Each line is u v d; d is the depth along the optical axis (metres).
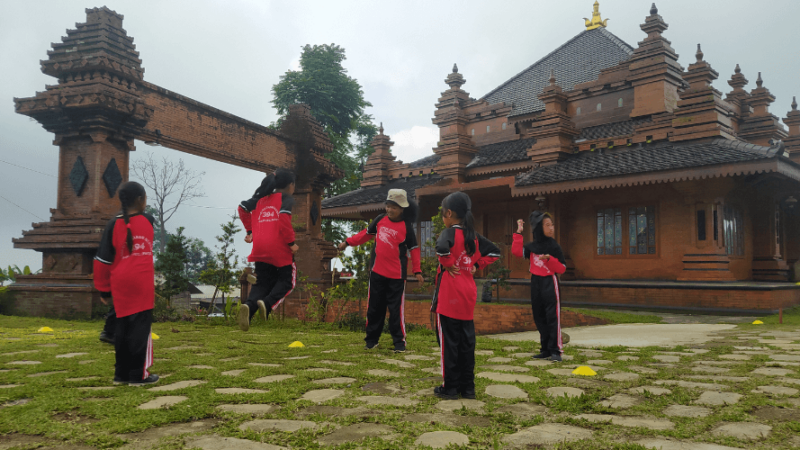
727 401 3.40
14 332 7.28
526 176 15.87
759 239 15.75
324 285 15.17
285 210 4.96
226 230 10.33
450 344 3.50
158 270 10.80
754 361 5.15
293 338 7.07
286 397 3.34
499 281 13.95
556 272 5.43
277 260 4.96
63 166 10.17
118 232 3.77
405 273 5.93
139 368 3.79
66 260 9.89
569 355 5.68
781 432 2.70
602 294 14.38
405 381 4.04
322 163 15.98
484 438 2.57
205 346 6.03
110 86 9.83
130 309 3.77
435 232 13.29
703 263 13.24
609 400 3.45
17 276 10.12
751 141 18.09
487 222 18.88
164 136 11.23
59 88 9.91
